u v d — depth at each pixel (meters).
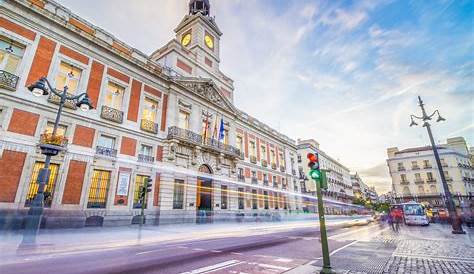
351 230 19.12
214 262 7.23
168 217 19.00
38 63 14.57
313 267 6.36
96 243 10.37
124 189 17.16
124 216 16.59
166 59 25.34
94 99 16.88
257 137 34.97
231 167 27.09
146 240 11.91
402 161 57.41
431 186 52.84
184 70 25.81
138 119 19.47
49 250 8.60
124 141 18.08
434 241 11.29
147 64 20.97
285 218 34.38
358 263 6.86
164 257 8.00
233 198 26.39
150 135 19.92
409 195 54.41
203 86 25.92
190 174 21.95
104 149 16.70
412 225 24.33
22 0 14.20
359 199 77.44
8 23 13.84
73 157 15.06
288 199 37.88
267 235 15.58
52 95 14.74
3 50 13.69
